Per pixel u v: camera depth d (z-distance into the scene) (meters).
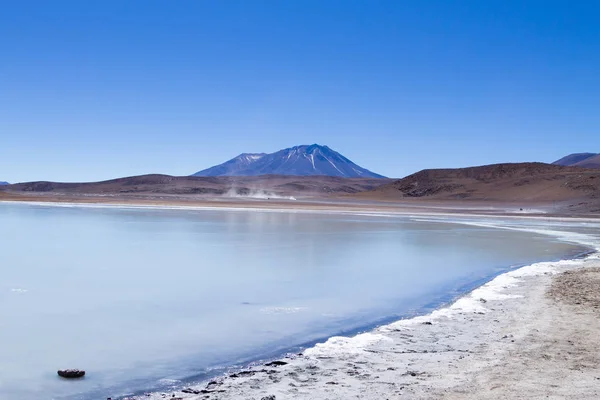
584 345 8.76
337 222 47.50
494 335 9.56
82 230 35.19
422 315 11.94
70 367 8.48
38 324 11.08
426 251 24.92
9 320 11.37
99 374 8.16
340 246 26.61
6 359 8.85
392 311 12.41
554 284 14.57
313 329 10.81
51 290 14.68
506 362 7.91
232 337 10.20
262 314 12.07
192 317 11.76
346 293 14.55
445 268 19.38
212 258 21.53
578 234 36.69
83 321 11.34
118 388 7.58
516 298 12.84
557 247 27.19
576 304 11.94
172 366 8.55
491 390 6.71
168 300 13.51
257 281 16.34
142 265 19.45
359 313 12.20
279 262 20.58
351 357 8.51
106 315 11.87
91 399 7.18
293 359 8.51
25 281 15.98
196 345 9.69
